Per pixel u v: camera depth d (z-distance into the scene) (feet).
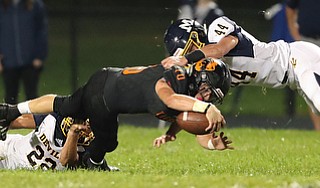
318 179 68.74
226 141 72.54
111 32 195.21
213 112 64.28
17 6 135.23
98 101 69.87
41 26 137.18
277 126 140.77
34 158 74.64
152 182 63.72
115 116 70.28
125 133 120.67
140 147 103.24
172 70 67.21
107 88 69.51
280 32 129.08
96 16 177.78
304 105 159.74
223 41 76.02
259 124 143.13
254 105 162.20
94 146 72.33
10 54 135.64
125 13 161.58
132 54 192.95
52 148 73.92
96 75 70.90
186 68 67.56
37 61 136.98
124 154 94.89
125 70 69.67
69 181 63.72
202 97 67.41
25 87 137.49
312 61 80.79
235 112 153.28
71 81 159.84
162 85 66.54
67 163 73.20
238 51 78.18
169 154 95.66
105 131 71.15
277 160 88.48
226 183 63.16
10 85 137.18
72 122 72.90
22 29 135.95
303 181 66.33
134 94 67.82
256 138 112.47
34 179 65.00
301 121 146.10
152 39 193.67
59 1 222.07
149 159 90.33
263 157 91.20
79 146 73.10
